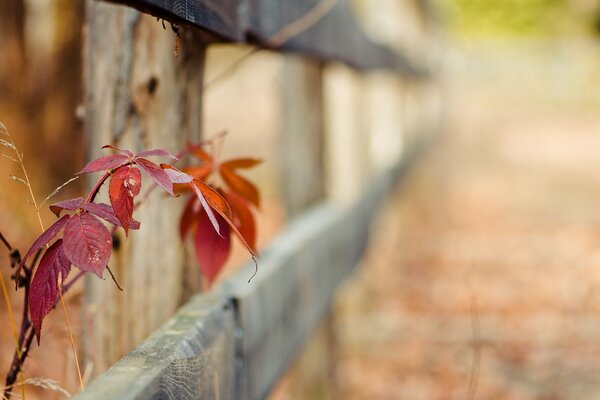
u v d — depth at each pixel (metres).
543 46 30.22
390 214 7.18
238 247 5.64
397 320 5.47
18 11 3.70
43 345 1.83
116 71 1.67
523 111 25.66
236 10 1.72
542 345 5.12
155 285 1.72
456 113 24.09
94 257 1.09
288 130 3.58
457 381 4.59
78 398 1.06
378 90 7.09
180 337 1.39
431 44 13.84
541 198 10.50
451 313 5.67
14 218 2.91
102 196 1.65
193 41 1.72
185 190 1.53
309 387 3.79
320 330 3.85
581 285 6.36
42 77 3.59
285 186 3.59
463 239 7.91
